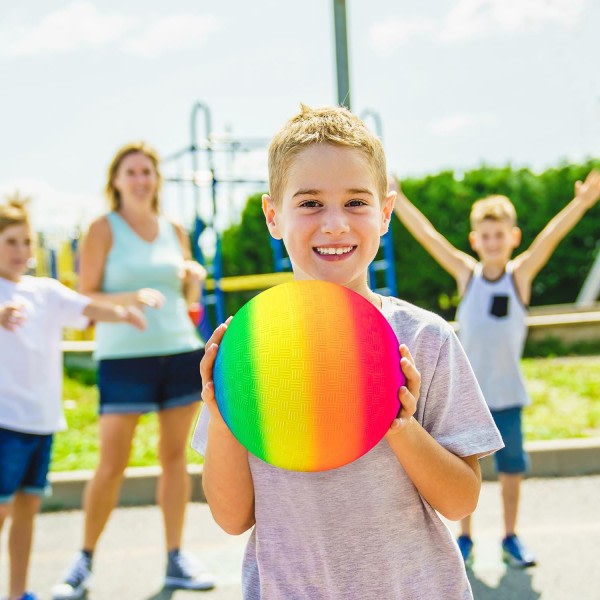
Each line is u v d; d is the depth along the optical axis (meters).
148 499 5.60
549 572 4.15
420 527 1.77
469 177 17.12
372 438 1.59
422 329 1.85
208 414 1.98
